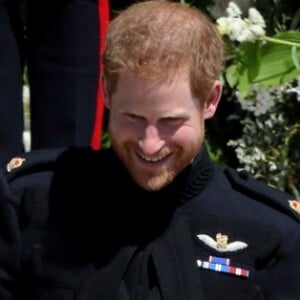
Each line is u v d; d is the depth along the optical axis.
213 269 7.34
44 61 10.01
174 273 7.27
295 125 11.30
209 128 12.08
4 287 7.68
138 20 6.94
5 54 9.99
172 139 6.93
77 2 9.86
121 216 7.46
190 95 6.86
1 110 10.02
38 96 10.08
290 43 10.52
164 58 6.72
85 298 7.28
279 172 11.29
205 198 7.52
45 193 7.64
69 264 7.44
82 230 7.50
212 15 11.59
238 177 7.70
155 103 6.78
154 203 7.41
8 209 7.64
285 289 7.36
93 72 10.09
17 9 10.02
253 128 11.42
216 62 7.02
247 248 7.38
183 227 7.42
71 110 10.01
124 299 7.22
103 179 7.61
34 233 7.58
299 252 7.40
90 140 10.20
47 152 7.91
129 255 7.32
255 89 11.08
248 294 7.33
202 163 7.49
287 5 11.70
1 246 7.66
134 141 6.95
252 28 10.56
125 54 6.78
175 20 6.93
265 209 7.54
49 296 7.44
